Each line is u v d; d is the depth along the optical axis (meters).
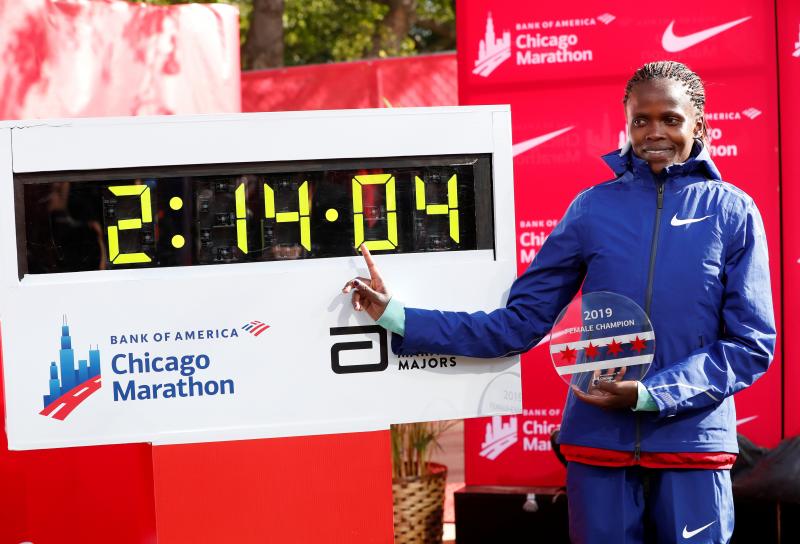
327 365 2.29
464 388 2.35
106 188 2.23
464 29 3.74
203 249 2.26
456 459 5.49
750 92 3.57
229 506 2.27
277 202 2.27
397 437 3.67
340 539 2.30
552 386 3.72
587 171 3.69
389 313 2.24
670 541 2.17
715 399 2.11
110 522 3.06
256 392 2.27
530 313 2.33
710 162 2.24
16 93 3.35
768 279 2.17
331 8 12.47
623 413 2.19
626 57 3.64
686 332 2.16
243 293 2.26
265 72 6.43
